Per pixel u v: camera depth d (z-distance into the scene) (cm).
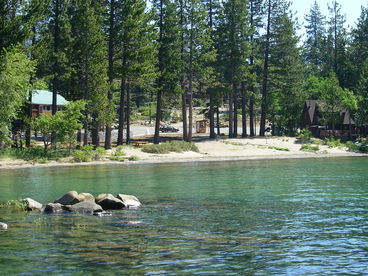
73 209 1692
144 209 1741
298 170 3566
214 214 1619
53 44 5200
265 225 1412
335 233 1293
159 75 5669
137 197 2092
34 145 5300
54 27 5128
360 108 7050
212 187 2478
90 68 4916
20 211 1692
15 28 4441
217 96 6800
